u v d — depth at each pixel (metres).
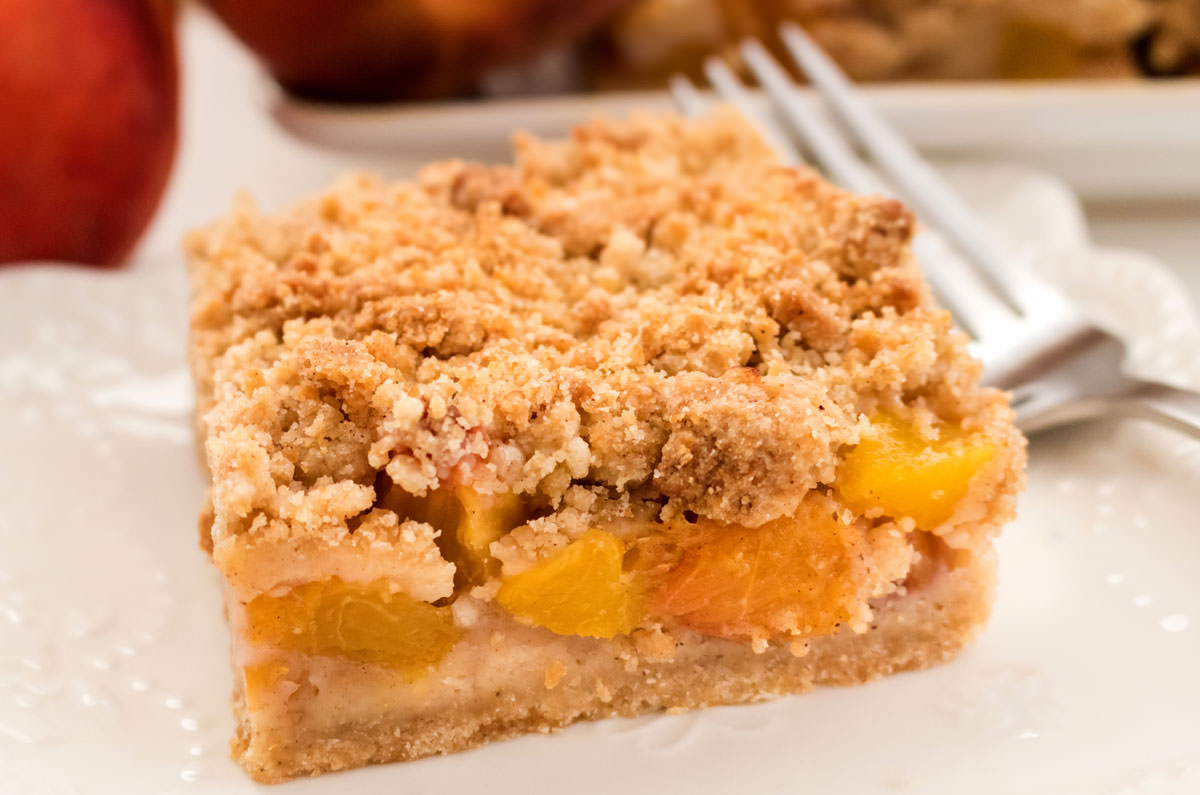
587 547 0.19
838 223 0.21
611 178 0.23
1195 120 0.28
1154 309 0.25
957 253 0.25
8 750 0.19
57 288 0.26
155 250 0.29
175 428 0.24
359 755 0.20
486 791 0.19
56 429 0.24
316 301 0.21
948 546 0.20
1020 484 0.20
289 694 0.19
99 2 0.26
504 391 0.19
